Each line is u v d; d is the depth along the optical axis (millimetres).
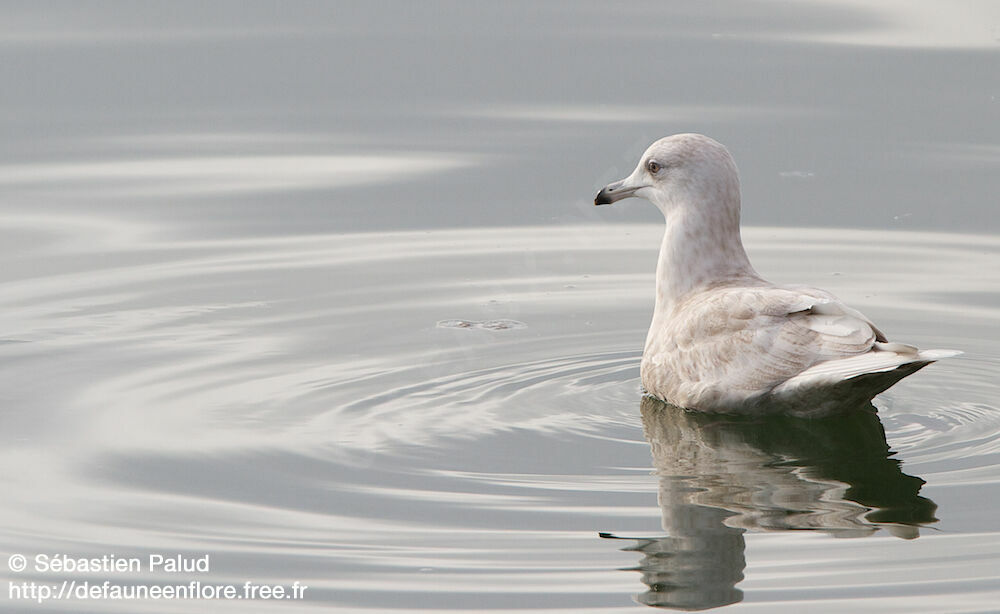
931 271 16375
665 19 23703
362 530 10305
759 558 9805
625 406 12797
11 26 23453
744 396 12070
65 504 10859
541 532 10234
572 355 14172
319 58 22547
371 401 12914
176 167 19672
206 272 16641
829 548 9922
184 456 11703
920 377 13414
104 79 21875
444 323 15133
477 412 12648
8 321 15062
